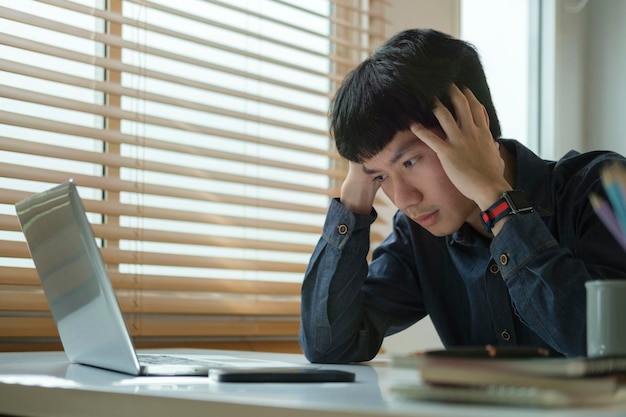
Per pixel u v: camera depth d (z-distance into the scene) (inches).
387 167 53.3
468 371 27.3
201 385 37.3
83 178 78.4
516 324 58.2
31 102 74.8
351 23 106.3
